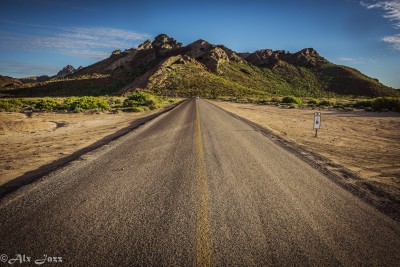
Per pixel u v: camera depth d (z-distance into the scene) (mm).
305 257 2955
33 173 6121
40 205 4203
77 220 3717
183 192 4809
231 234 3385
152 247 3074
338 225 3688
